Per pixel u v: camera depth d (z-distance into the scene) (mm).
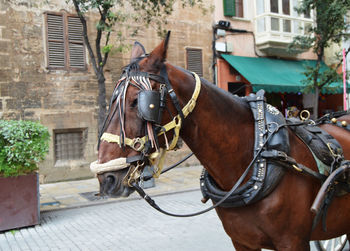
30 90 9367
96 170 1622
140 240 4770
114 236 5008
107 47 7910
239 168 2053
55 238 5035
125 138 1630
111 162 1605
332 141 2391
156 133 1690
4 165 5363
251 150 2072
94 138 10305
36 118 9438
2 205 5383
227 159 2033
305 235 2031
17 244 4836
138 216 6047
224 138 2006
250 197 1910
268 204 1931
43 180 9453
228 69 12820
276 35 13180
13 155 5266
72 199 7520
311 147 2221
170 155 11539
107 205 6965
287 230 1980
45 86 9570
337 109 15055
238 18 13055
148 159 1692
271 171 1946
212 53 12656
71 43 9953
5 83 9039
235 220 2049
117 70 10688
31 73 9383
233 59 12617
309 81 12141
